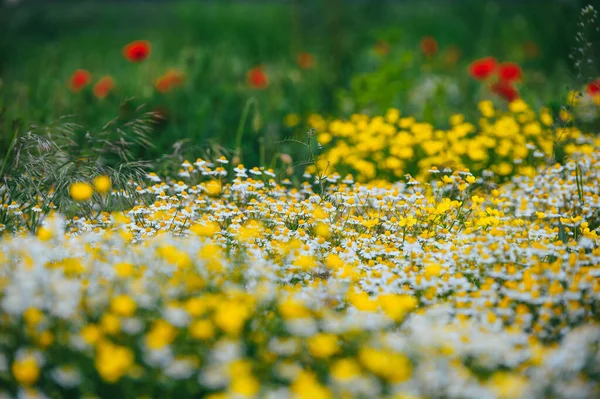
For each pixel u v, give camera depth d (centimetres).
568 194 546
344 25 1308
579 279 381
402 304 347
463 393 279
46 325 307
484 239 422
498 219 482
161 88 864
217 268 368
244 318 324
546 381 290
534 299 365
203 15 1500
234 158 616
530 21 1428
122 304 305
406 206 521
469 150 642
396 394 278
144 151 686
